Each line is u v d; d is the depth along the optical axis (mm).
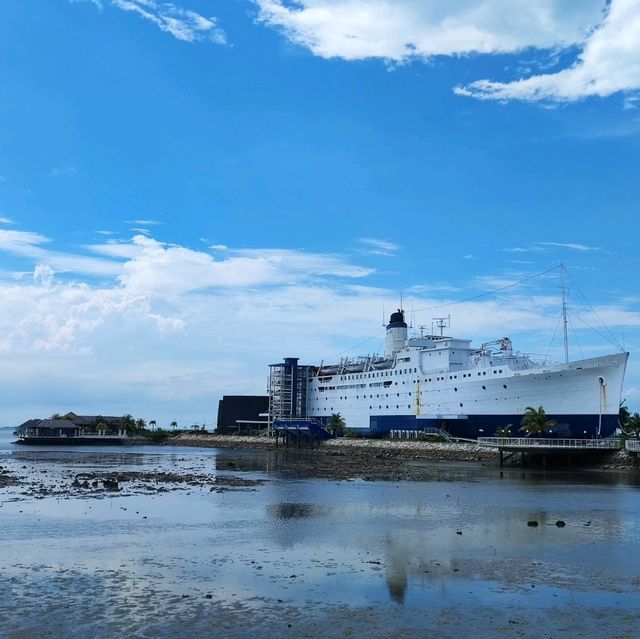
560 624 20453
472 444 106438
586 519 40344
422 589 24047
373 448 125375
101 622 20062
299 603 22188
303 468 87438
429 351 126500
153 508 44969
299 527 37156
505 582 25109
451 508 45312
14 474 74250
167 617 20594
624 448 80312
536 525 37594
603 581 25344
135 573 26047
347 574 26094
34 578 25141
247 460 109125
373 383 140875
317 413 161625
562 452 83875
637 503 48000
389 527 37250
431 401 123000
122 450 160375
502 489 58125
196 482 64688
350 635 19281
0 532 35000
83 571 26312
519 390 104938
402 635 19359
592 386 95062
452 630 19828
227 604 21969
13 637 18734
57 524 37688
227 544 32125
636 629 20062
